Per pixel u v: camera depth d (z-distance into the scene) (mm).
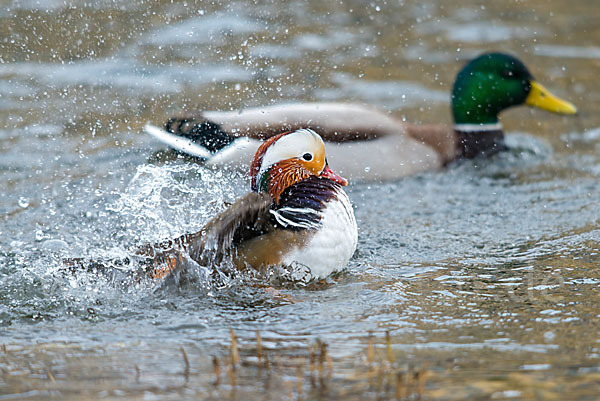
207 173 11953
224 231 8469
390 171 13602
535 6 21516
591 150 14523
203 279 8758
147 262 8859
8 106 15039
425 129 14219
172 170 11859
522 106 16469
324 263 8977
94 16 18797
